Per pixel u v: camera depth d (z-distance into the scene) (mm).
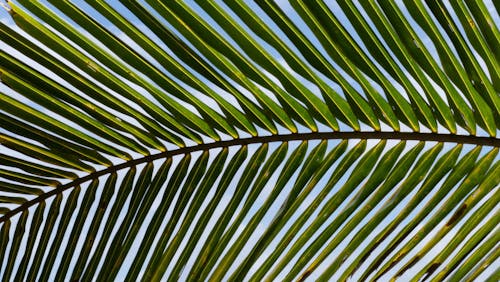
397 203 1240
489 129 1206
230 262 1333
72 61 1234
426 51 1163
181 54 1220
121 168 1394
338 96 1233
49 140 1352
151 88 1266
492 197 1210
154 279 1383
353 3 1145
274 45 1190
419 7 1137
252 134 1312
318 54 1189
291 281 1282
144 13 1181
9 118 1315
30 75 1254
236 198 1340
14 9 1174
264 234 1295
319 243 1275
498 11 1120
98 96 1282
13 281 1461
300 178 1293
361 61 1185
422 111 1218
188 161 1357
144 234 1392
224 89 1256
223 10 1165
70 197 1433
